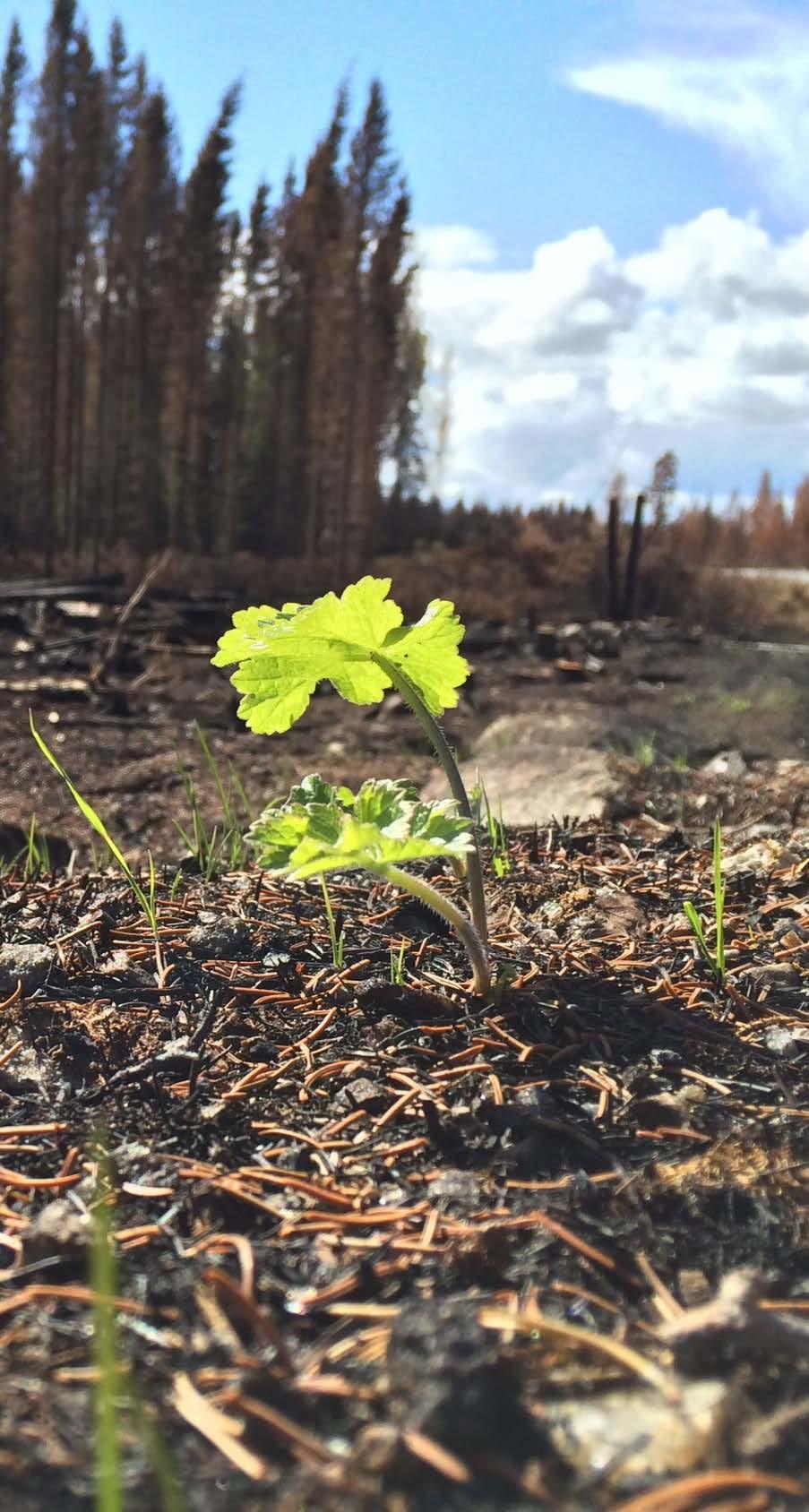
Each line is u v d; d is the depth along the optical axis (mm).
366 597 198
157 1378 115
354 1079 183
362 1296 130
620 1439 106
